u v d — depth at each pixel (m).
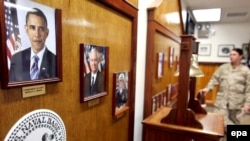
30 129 0.66
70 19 0.83
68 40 0.83
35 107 0.69
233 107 2.47
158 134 1.49
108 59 1.13
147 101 1.79
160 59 2.00
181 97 1.45
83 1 0.91
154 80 1.91
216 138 1.30
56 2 0.75
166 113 1.75
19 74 0.61
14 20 0.59
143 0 1.62
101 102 1.12
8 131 0.60
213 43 5.74
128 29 1.40
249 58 5.18
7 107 0.60
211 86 2.71
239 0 3.74
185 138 1.40
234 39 5.56
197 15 4.98
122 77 1.35
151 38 1.74
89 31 0.96
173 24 2.51
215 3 3.98
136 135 1.69
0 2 0.54
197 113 1.79
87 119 1.00
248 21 5.39
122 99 1.37
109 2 1.10
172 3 2.38
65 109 0.84
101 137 1.15
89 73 0.96
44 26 0.69
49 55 0.72
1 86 0.57
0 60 0.56
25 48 0.63
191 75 1.57
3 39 0.56
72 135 0.89
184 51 1.42
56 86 0.78
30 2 0.64
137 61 1.60
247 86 2.36
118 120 1.36
